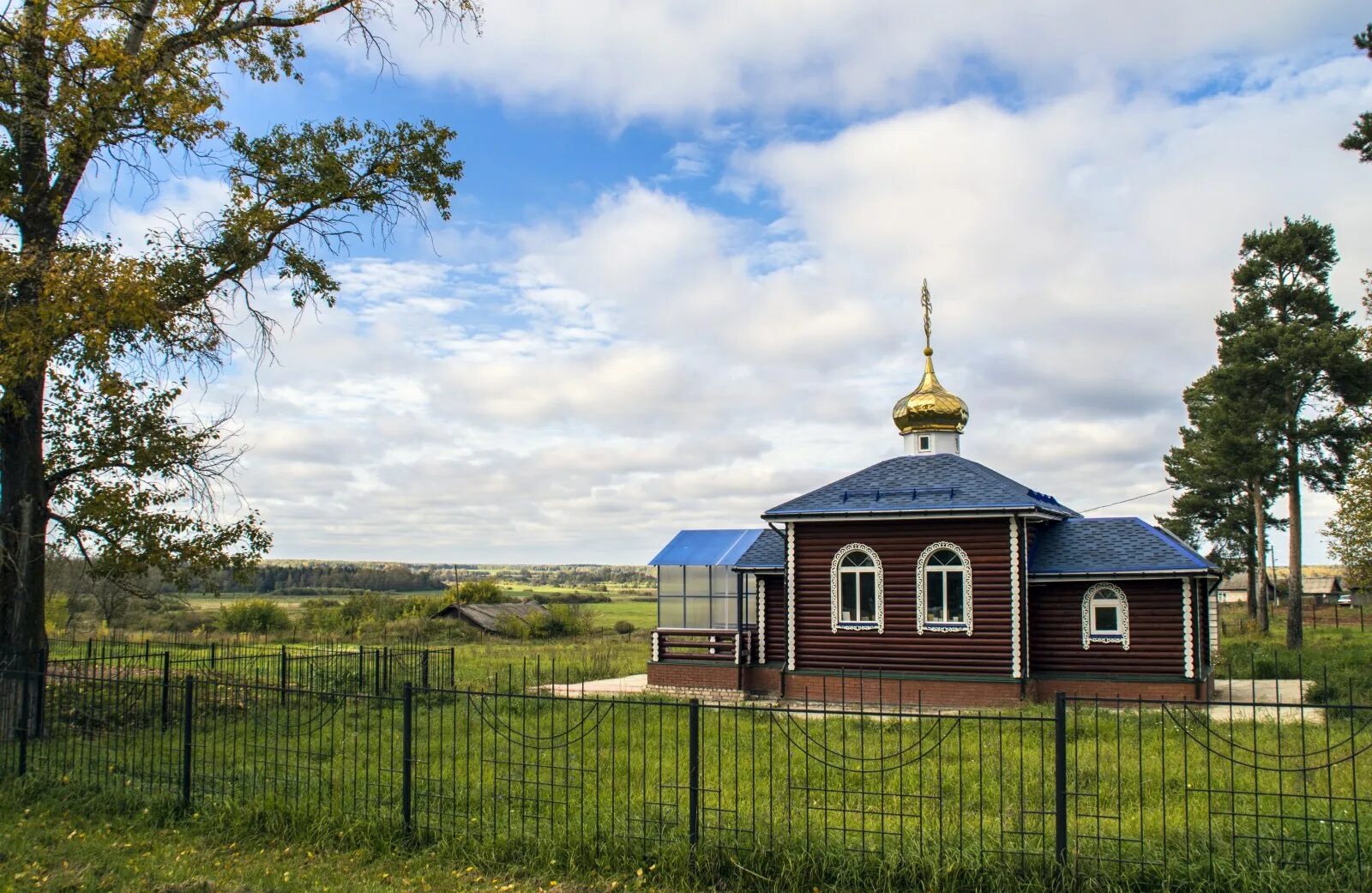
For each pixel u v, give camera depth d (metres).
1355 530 35.00
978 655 22.47
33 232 17.14
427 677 23.72
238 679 22.59
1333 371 38.81
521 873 9.12
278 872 9.20
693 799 9.10
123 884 8.88
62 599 37.84
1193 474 53.91
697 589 27.02
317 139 19.33
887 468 25.50
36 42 16.48
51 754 13.70
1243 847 8.48
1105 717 18.70
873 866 8.46
